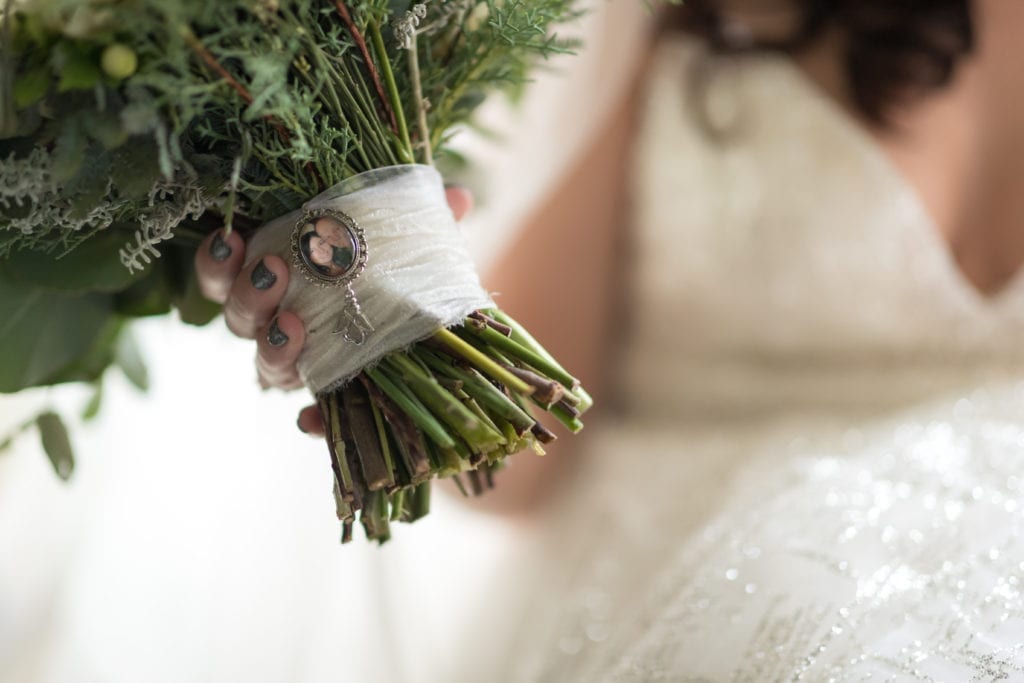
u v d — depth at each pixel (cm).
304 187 57
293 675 95
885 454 79
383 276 57
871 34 86
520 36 59
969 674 60
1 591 92
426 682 94
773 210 85
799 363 87
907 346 86
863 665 62
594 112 91
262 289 57
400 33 57
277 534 100
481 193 81
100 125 53
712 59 89
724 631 67
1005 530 67
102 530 98
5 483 97
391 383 57
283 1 54
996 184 87
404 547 101
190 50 53
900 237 84
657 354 89
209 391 105
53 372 66
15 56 54
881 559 68
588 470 91
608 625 79
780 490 77
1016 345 86
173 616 95
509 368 58
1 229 58
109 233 60
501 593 93
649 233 87
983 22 86
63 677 90
